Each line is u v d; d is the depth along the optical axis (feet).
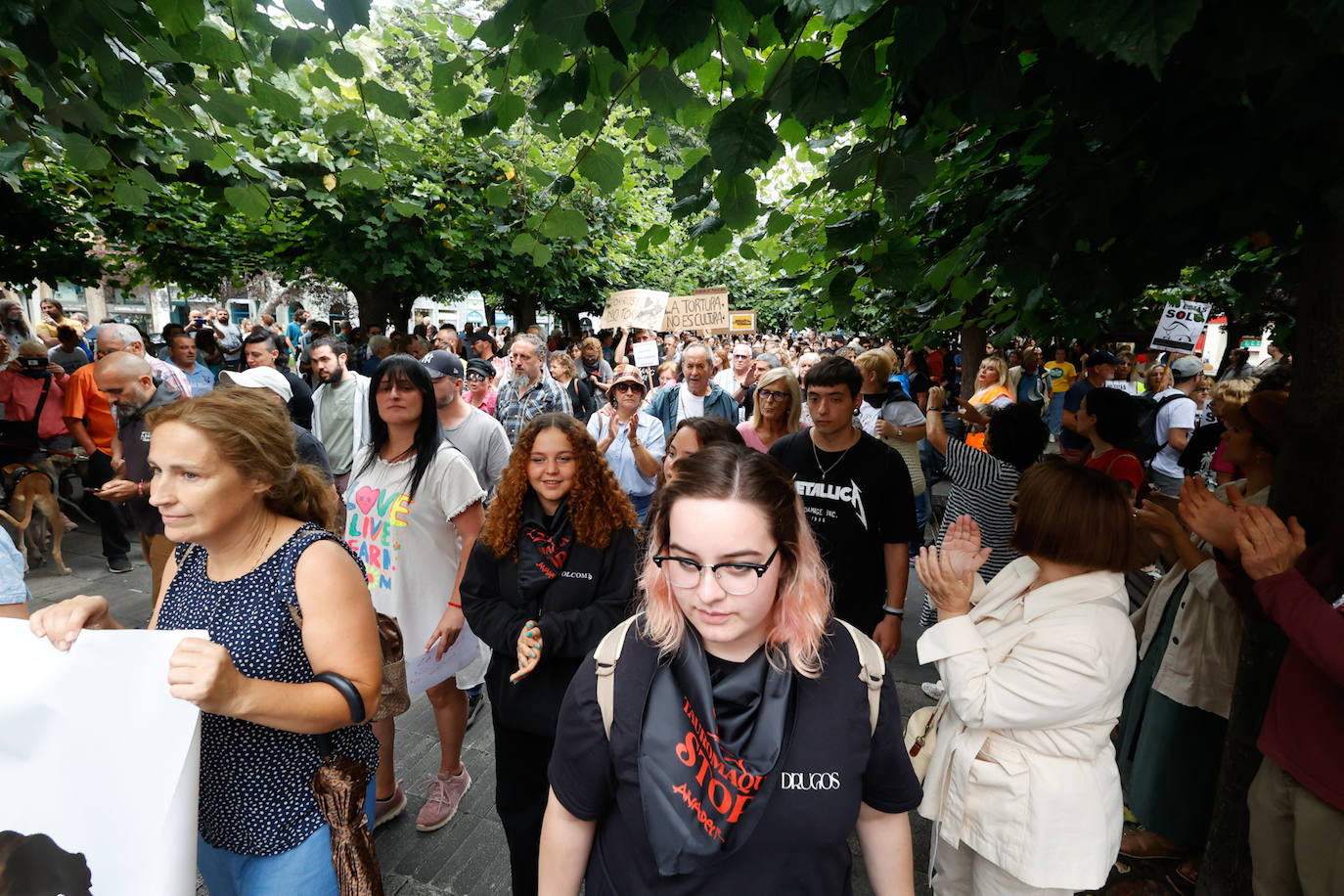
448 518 8.68
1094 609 5.29
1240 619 7.22
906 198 5.20
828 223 7.29
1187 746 7.73
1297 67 3.53
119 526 17.92
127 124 8.64
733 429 9.01
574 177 6.61
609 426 13.46
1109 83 4.66
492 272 28.91
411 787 9.62
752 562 3.30
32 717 3.78
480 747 10.62
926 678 13.00
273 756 4.49
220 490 4.26
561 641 6.22
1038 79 5.13
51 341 30.60
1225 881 6.56
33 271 25.23
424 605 8.64
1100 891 7.72
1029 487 5.71
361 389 15.78
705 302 27.73
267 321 46.37
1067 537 5.37
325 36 5.79
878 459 8.87
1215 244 6.58
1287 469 5.89
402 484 8.63
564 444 6.66
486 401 21.95
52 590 16.79
